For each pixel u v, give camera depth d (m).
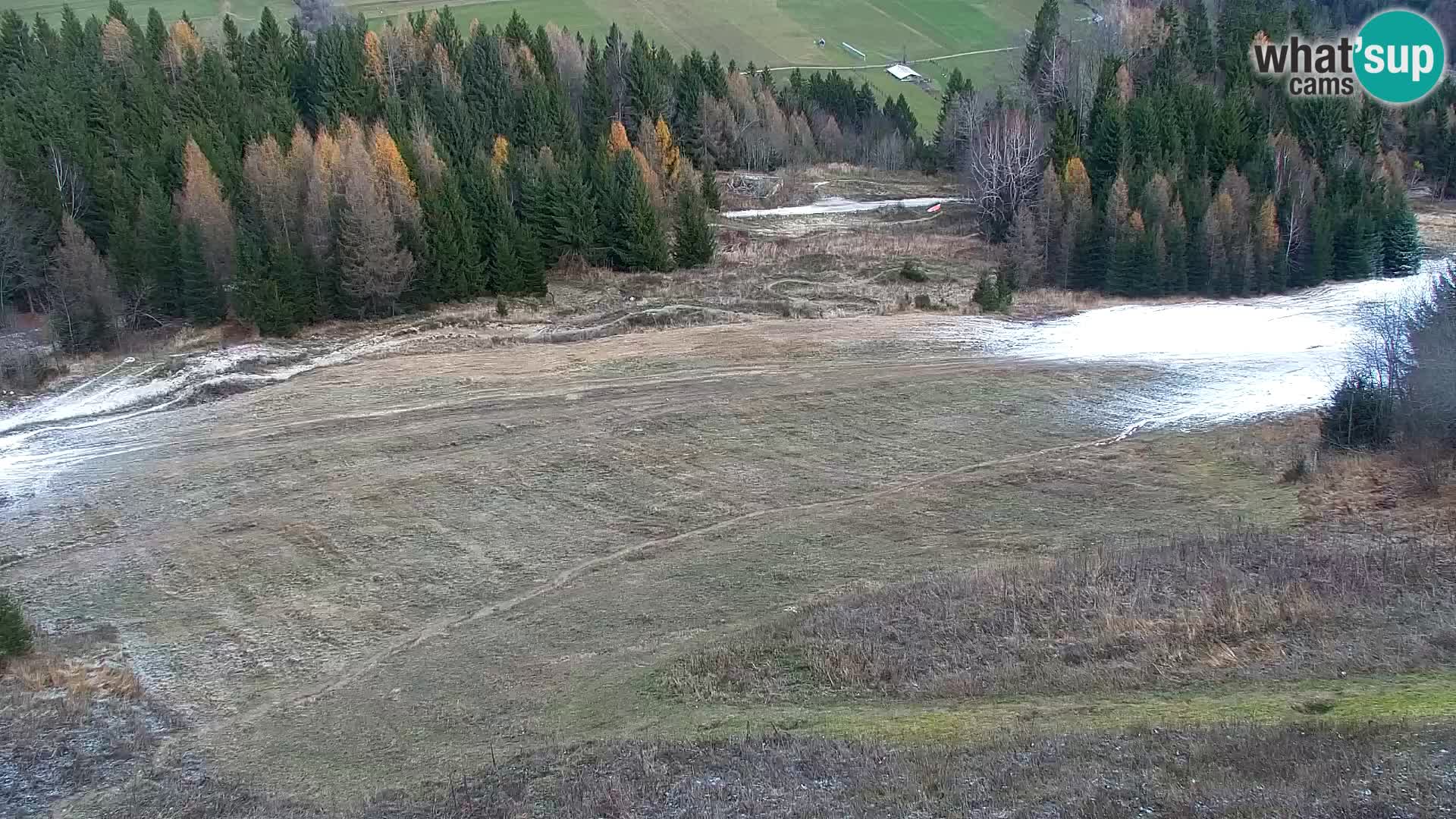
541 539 25.06
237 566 24.00
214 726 17.47
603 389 34.91
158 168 48.34
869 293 48.72
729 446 30.31
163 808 14.66
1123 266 49.25
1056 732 13.24
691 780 13.16
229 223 42.72
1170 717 13.38
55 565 24.22
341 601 22.41
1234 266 49.50
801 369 36.97
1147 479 27.08
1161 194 50.56
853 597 20.14
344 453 29.92
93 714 17.42
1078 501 25.80
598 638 20.05
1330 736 11.91
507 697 17.84
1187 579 18.91
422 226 45.78
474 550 24.56
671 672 17.66
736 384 35.25
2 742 16.19
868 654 17.08
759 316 44.69
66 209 44.75
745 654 17.83
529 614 21.38
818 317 44.78
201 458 29.84
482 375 36.56
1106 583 18.98
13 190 42.81
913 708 14.98
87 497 27.55
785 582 22.03
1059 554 21.89
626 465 29.09
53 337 38.69
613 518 26.12
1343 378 35.06
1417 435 25.69
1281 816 10.18
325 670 19.55
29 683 18.36
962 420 32.28
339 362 38.41
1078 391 34.78
